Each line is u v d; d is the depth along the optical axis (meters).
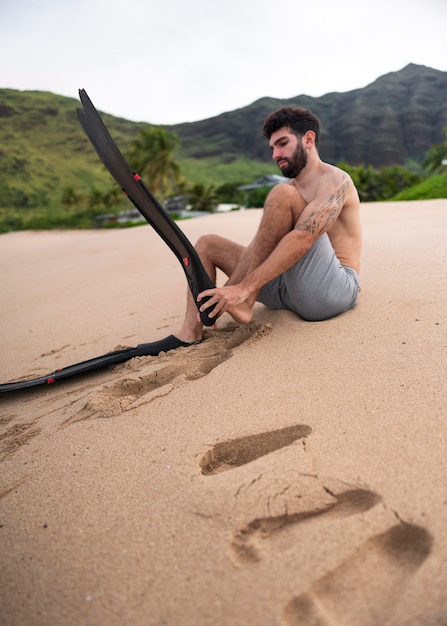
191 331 2.60
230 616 1.09
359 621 1.05
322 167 2.44
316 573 1.15
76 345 3.29
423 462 1.42
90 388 2.38
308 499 1.36
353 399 1.79
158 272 5.47
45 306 4.90
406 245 4.25
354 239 2.64
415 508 1.27
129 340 3.12
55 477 1.67
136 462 1.66
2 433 2.10
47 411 2.23
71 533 1.41
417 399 1.71
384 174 40.44
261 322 2.61
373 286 2.98
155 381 2.25
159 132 44.25
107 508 1.47
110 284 5.38
